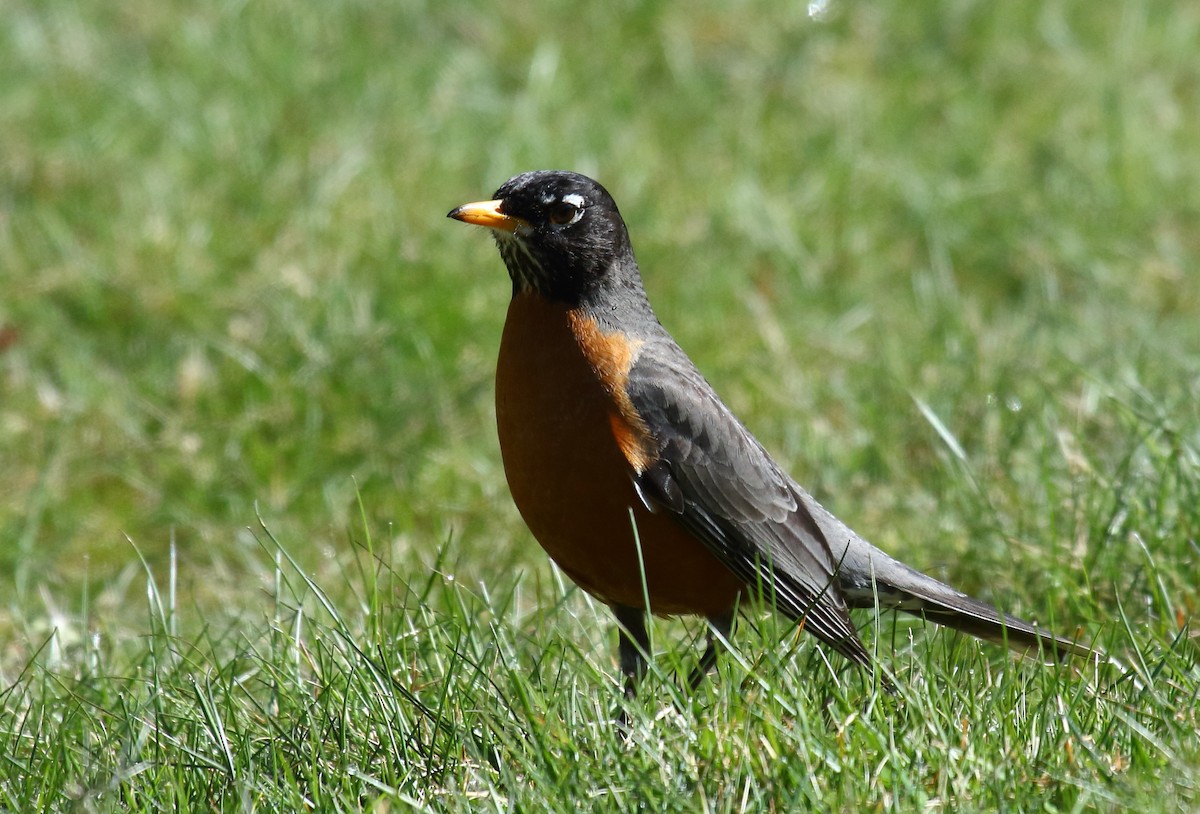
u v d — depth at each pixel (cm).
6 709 767
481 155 1576
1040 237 1491
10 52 1708
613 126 1653
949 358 1248
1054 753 614
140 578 1077
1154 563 827
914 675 721
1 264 1362
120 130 1561
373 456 1173
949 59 1827
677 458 791
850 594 855
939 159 1611
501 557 1034
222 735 657
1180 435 912
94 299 1315
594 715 668
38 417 1222
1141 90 1748
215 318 1312
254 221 1431
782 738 618
